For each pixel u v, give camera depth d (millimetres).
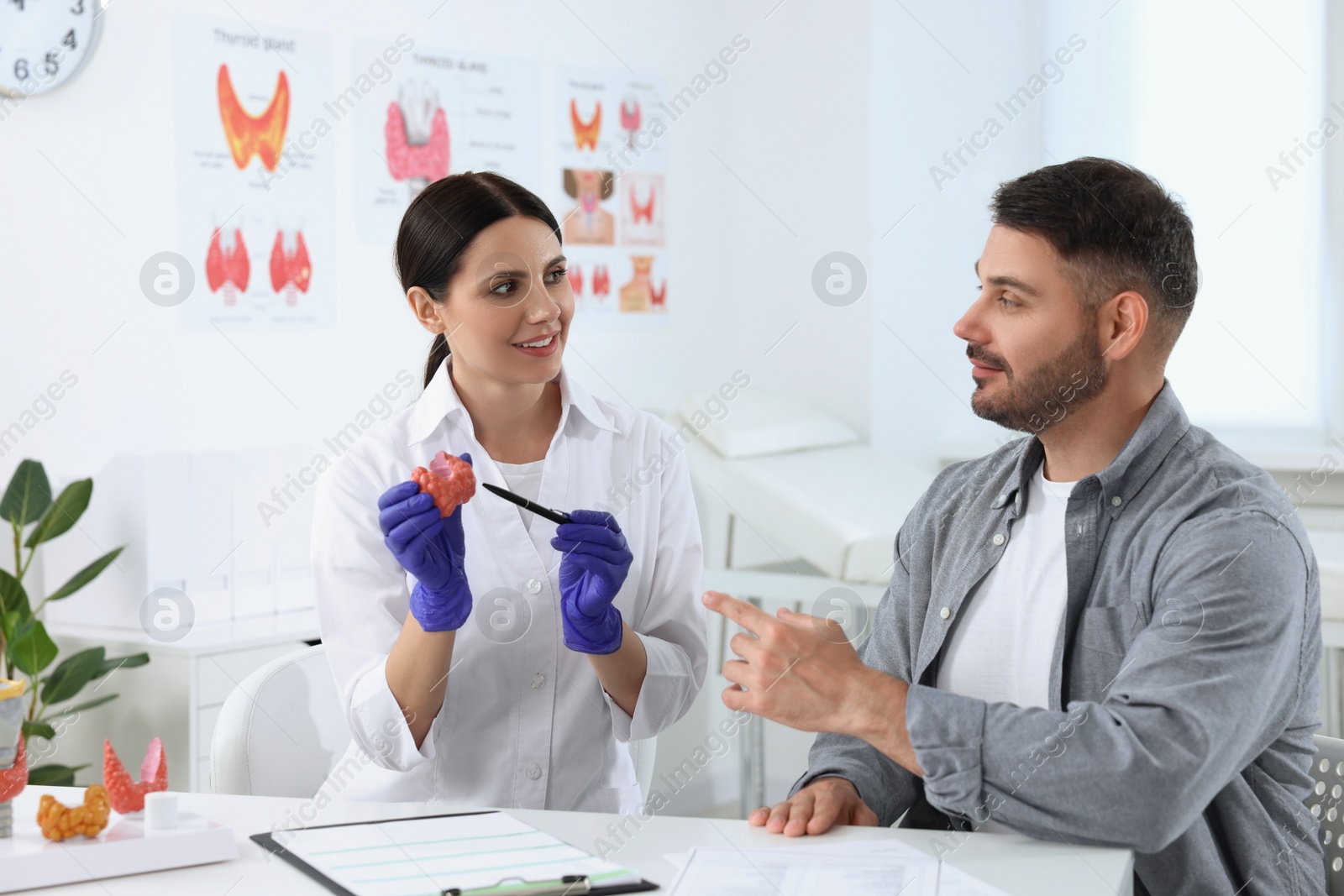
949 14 3416
